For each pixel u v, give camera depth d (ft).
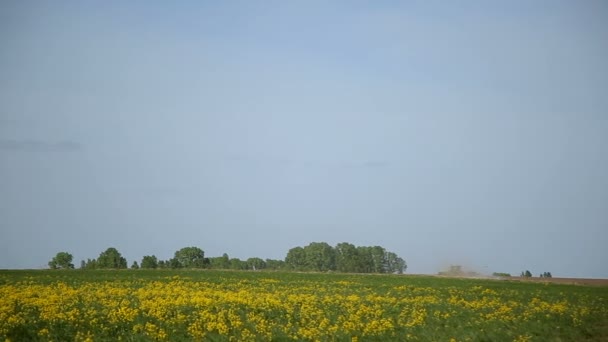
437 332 103.81
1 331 92.63
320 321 110.83
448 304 139.54
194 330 98.02
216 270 277.64
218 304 124.88
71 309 113.29
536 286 206.90
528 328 109.19
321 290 170.40
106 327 98.99
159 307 114.93
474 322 113.91
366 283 205.05
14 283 170.60
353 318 112.78
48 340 90.43
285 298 142.31
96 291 144.46
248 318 110.83
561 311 128.26
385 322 106.42
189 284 179.01
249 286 181.88
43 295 131.23
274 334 98.78
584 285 217.15
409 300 144.46
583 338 104.68
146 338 93.56
